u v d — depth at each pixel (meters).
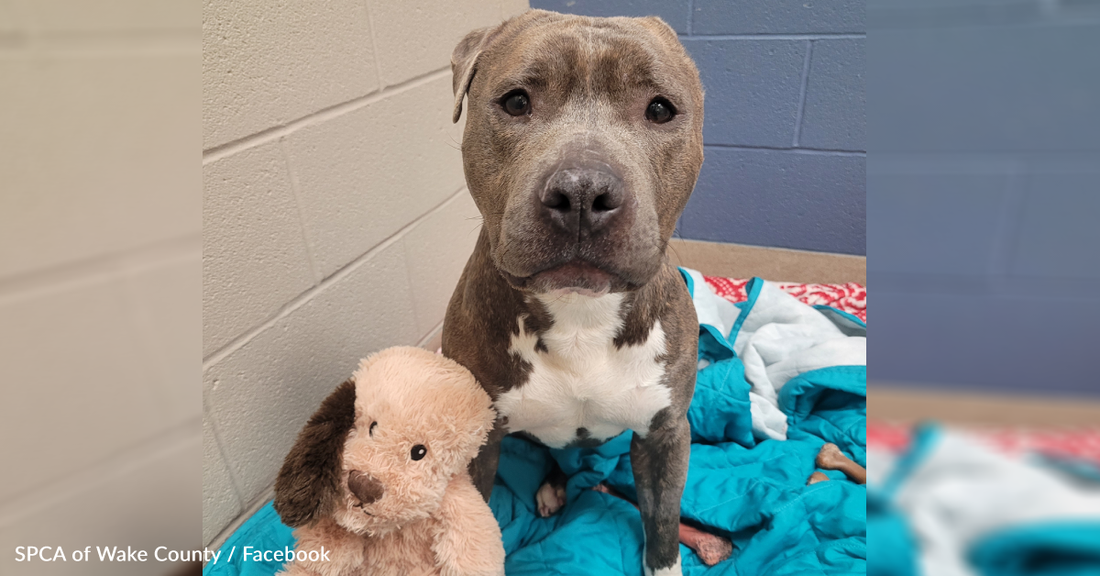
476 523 1.33
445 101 2.24
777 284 2.68
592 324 1.32
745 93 2.63
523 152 1.13
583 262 1.04
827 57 2.48
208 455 1.45
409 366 1.32
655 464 1.54
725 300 2.52
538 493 1.87
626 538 1.71
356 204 1.80
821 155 2.64
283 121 1.51
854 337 2.26
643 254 1.06
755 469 1.94
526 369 1.37
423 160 2.12
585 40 1.15
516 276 1.09
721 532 1.76
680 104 1.21
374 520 1.22
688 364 1.46
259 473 1.61
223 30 1.33
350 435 1.26
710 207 2.88
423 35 2.05
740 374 2.11
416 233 2.12
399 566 1.34
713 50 2.61
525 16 1.32
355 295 1.85
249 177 1.44
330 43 1.64
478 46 1.35
